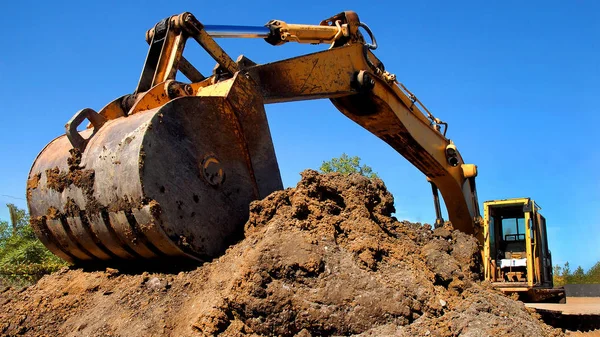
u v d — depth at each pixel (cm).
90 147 598
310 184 574
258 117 677
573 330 1052
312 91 828
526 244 1336
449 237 664
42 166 644
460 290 548
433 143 1164
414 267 548
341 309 491
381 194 659
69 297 592
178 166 575
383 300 500
